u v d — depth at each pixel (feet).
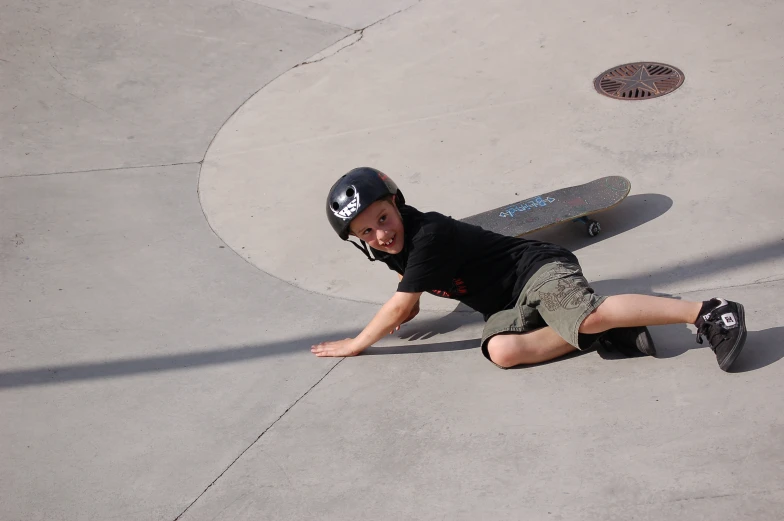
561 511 7.89
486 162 14.84
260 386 10.47
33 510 8.89
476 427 9.18
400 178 14.79
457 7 20.77
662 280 11.30
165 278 13.01
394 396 9.93
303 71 19.06
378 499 8.43
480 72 17.80
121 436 9.86
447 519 8.04
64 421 10.19
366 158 15.57
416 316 11.54
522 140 15.30
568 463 8.45
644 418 8.84
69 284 13.01
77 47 20.26
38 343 11.69
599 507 7.86
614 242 12.37
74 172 16.26
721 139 14.25
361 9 21.42
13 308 12.50
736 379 9.14
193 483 9.04
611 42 17.99
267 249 13.53
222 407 10.18
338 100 17.71
